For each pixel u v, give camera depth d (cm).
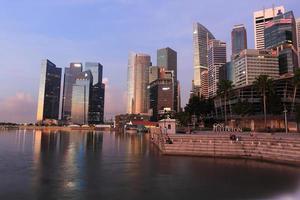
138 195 2725
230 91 13262
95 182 3300
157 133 9562
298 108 10231
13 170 4162
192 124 17550
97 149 7875
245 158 5369
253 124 13225
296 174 3709
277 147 4972
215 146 5800
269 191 2838
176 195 2725
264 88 11119
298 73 9950
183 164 4688
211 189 2939
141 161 5112
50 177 3616
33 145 9388
